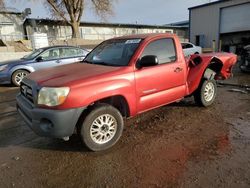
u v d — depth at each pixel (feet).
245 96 22.20
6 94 27.48
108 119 12.60
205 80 18.47
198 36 112.37
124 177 10.32
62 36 103.71
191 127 15.31
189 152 12.20
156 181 9.97
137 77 13.33
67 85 11.16
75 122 11.39
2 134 15.37
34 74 13.71
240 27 94.53
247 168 10.66
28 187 9.91
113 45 15.87
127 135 14.37
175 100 16.24
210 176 10.16
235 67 43.01
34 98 11.64
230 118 16.62
